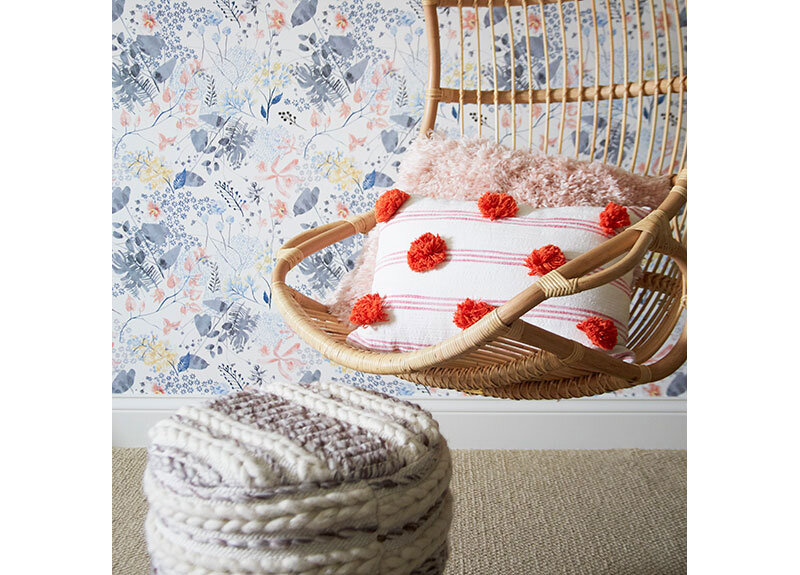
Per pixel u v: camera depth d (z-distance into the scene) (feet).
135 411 7.25
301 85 6.81
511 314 3.77
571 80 6.65
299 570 2.63
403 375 4.51
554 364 4.10
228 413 3.28
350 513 2.70
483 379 4.32
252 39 6.75
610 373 4.25
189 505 2.72
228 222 7.01
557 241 4.61
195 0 6.71
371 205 6.97
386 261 4.87
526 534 5.61
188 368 7.22
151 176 6.93
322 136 6.88
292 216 7.00
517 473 6.70
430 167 5.28
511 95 5.75
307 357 7.20
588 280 3.84
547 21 6.59
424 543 3.01
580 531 5.65
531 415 7.23
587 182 5.01
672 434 7.19
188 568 2.71
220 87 6.82
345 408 3.35
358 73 6.78
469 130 6.82
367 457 2.86
